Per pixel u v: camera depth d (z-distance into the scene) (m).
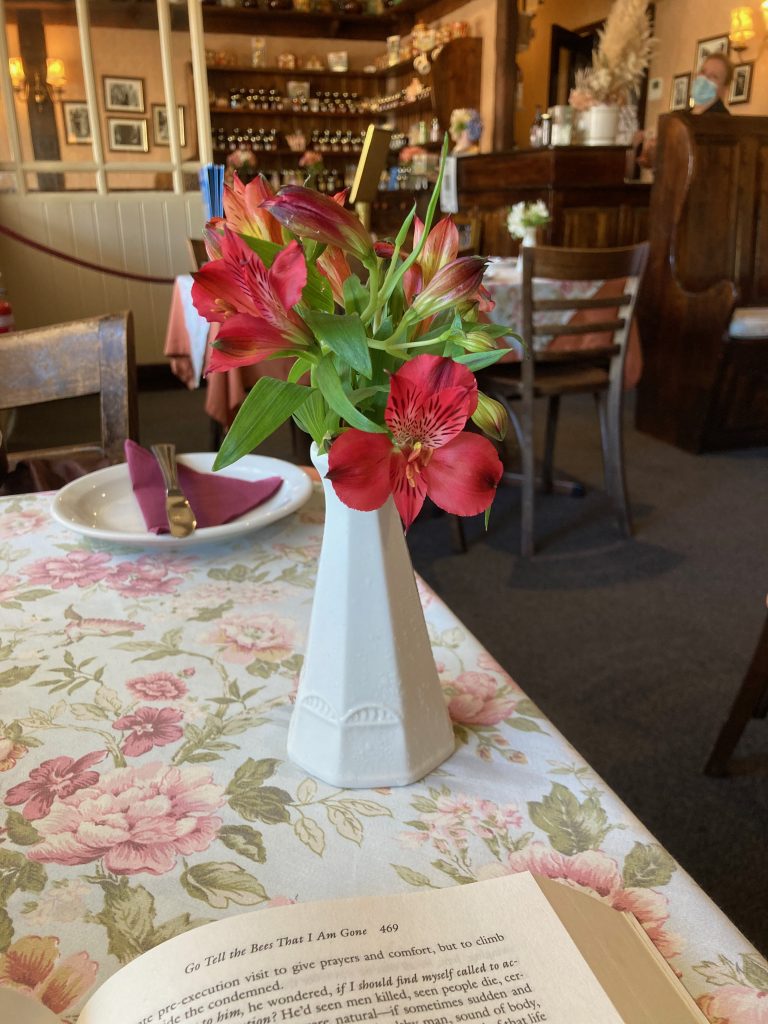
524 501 2.52
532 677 1.90
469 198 5.46
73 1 5.01
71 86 5.23
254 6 6.78
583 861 0.45
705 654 2.00
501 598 2.29
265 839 0.47
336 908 0.39
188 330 3.23
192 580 0.81
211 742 0.56
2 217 4.80
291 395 0.41
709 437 3.56
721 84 4.36
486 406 0.44
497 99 6.00
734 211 3.56
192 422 4.34
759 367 3.42
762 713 1.66
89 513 0.95
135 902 0.43
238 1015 0.33
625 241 5.01
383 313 0.45
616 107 4.77
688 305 3.49
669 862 0.45
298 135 7.26
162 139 5.51
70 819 0.49
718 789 1.53
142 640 0.69
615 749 1.65
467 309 0.45
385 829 0.48
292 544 0.89
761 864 1.35
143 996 0.35
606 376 2.63
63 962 0.39
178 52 5.27
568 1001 0.35
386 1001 0.34
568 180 4.73
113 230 5.04
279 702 0.61
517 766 0.53
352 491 0.39
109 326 1.27
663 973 0.37
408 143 7.29
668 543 2.64
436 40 6.39
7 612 0.74
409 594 0.50
